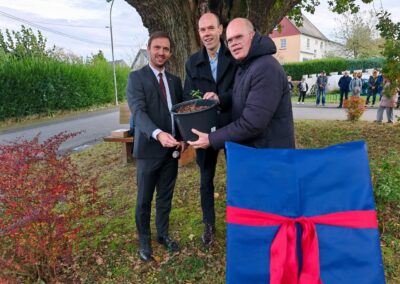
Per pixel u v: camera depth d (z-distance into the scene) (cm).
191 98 281
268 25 574
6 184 230
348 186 145
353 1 866
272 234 146
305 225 144
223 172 489
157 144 262
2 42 1886
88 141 870
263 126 201
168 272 268
